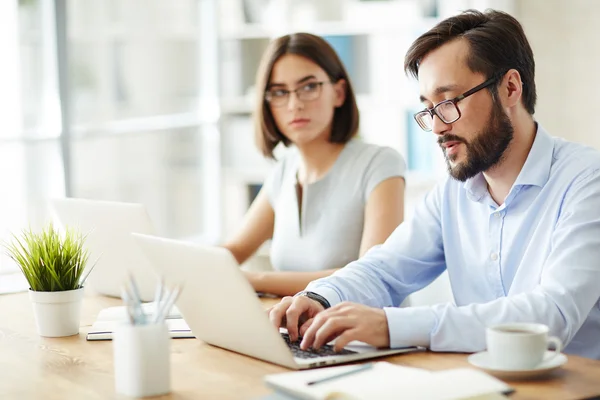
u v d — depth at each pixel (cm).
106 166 494
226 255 136
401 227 192
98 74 490
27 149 448
